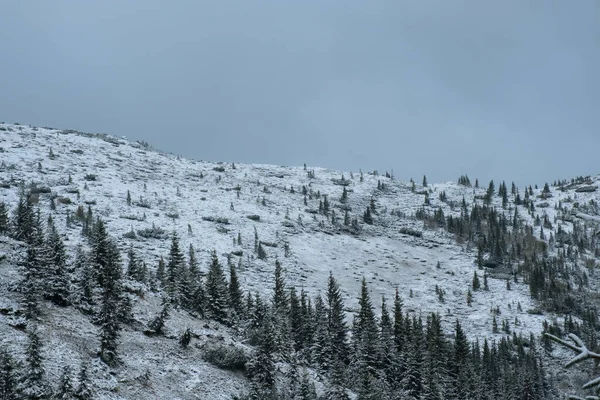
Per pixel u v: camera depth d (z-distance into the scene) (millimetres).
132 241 155250
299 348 77875
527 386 89750
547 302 153750
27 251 50375
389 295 158500
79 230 147250
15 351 39156
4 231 74812
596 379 8320
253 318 75812
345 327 85000
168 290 70938
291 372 55906
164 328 58125
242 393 49531
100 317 49938
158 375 47469
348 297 150875
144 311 60719
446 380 76688
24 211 82375
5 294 47656
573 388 100812
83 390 36000
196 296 72688
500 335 130875
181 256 95438
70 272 59344
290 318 80375
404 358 76250
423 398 69000
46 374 37781
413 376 70375
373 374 71500
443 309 149625
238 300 86750
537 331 134125
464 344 90688
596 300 157625
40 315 47406
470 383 79438
